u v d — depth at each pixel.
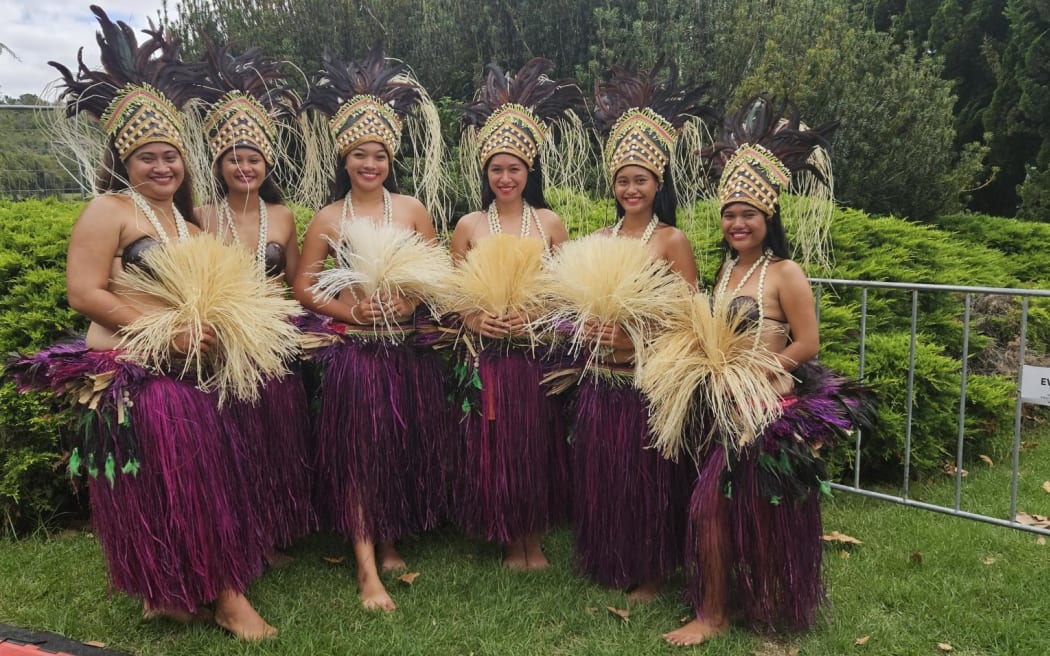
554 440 2.76
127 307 2.23
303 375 2.73
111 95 2.29
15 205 4.64
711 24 6.36
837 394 2.30
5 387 3.04
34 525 3.20
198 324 2.18
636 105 2.64
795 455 2.11
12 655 2.25
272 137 2.73
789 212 3.65
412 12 6.89
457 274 2.65
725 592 2.37
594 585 2.69
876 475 3.98
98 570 2.82
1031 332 5.34
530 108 2.77
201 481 2.23
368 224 2.61
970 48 12.41
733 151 2.45
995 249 6.86
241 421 2.41
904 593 2.61
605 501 2.54
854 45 6.89
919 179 6.81
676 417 2.27
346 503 2.64
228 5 7.06
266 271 2.69
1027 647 2.30
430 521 2.83
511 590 2.67
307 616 2.49
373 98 2.70
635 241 2.52
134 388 2.16
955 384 3.91
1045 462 4.22
